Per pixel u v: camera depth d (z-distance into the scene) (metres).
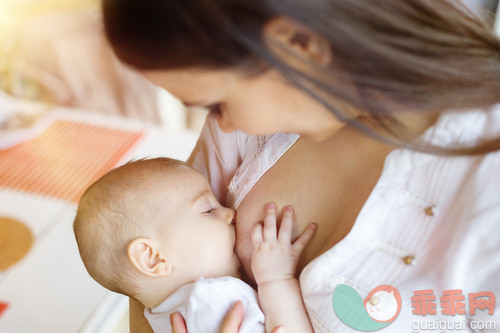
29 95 2.35
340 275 0.65
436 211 0.60
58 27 2.38
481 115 0.59
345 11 0.41
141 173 0.91
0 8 2.38
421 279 0.58
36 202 1.31
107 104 2.47
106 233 0.88
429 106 0.48
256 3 0.40
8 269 1.14
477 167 0.57
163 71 0.46
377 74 0.44
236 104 0.51
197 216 0.88
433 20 0.46
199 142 1.02
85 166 1.43
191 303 0.80
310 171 0.76
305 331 0.71
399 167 0.63
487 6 1.46
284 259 0.75
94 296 1.09
